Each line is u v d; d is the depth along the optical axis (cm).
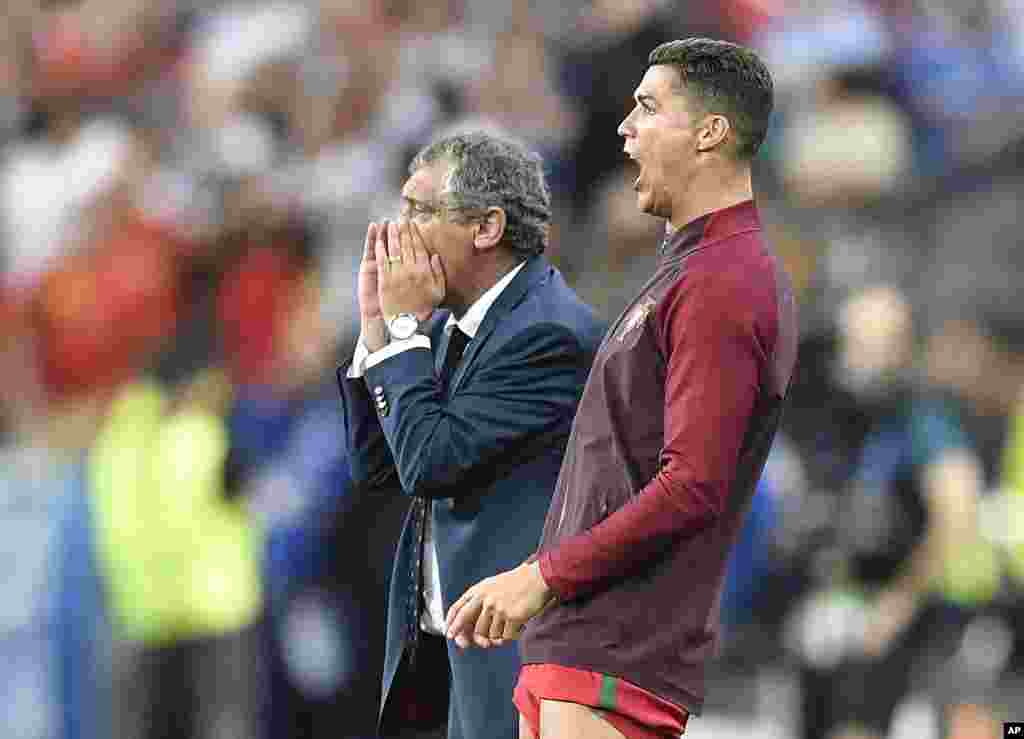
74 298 4038
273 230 3991
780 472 2966
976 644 2681
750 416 1393
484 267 1622
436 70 4031
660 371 1405
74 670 3012
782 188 3831
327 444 3019
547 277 1639
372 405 1662
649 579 1404
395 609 1669
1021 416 2930
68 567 3014
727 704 3103
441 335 1711
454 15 4212
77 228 4169
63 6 4653
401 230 1603
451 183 1598
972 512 2681
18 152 4366
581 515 1423
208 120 4288
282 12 4519
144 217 4138
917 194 3678
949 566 2673
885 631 2680
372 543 2977
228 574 2995
